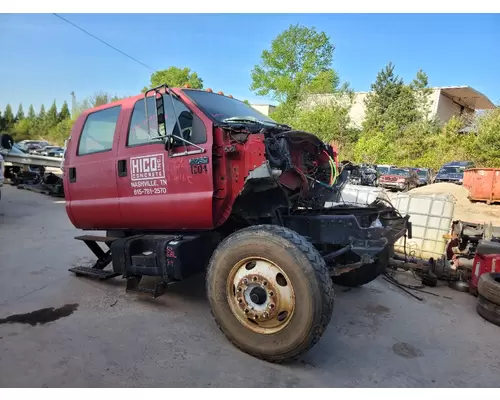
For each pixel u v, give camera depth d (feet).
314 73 131.23
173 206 12.21
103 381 8.87
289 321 9.31
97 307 13.21
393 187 79.00
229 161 11.36
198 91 13.28
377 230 10.82
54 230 25.59
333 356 10.52
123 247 13.05
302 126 104.99
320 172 14.87
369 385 9.20
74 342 10.67
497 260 14.75
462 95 144.05
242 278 10.06
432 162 102.68
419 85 138.51
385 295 15.62
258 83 136.05
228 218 11.99
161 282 12.67
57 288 14.90
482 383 9.50
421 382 9.44
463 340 11.85
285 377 9.36
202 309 13.32
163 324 12.04
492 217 40.96
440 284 17.35
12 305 13.12
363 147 104.94
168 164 12.29
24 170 50.34
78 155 15.40
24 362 9.53
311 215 11.95
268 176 9.86
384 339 11.69
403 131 123.95
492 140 83.35
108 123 14.62
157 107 11.74
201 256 12.62
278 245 9.39
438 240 20.94
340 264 12.89
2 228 25.50
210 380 9.07
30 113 294.05
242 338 10.07
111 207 14.10
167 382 8.93
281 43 130.93
